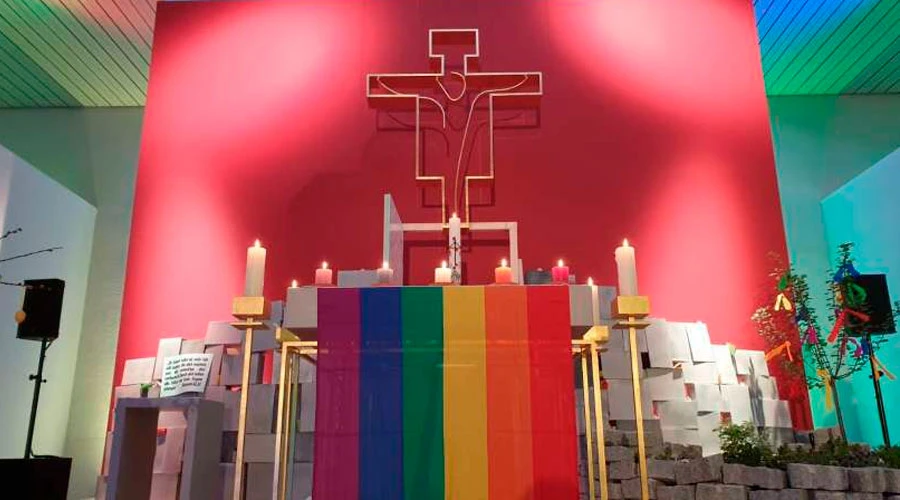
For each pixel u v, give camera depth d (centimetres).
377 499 159
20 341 455
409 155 434
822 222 553
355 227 423
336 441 162
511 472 160
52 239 499
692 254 419
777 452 310
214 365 362
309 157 435
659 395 351
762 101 445
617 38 457
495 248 418
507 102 435
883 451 287
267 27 461
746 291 414
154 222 426
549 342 168
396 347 168
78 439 518
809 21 483
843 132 575
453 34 436
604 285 412
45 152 584
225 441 344
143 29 490
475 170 431
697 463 284
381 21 461
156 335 408
